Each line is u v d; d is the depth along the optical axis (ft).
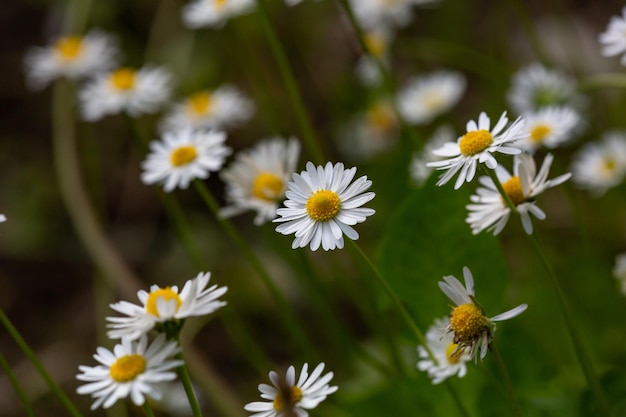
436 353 2.02
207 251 3.15
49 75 2.96
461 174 1.93
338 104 3.56
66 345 2.97
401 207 2.18
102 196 3.39
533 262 2.57
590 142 2.80
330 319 2.29
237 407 2.43
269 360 2.80
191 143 2.23
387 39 3.12
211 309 1.88
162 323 1.88
